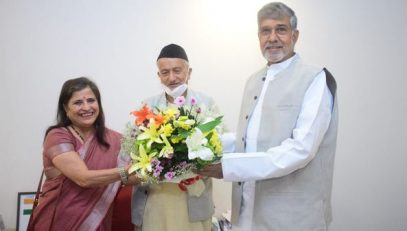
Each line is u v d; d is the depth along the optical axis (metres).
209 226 1.64
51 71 2.15
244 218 1.40
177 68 1.67
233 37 2.27
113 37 2.19
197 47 2.25
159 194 1.50
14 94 2.12
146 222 1.52
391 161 2.35
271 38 1.28
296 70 1.29
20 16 2.11
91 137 1.51
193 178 1.35
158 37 2.22
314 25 2.28
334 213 2.36
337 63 2.30
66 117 1.51
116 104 2.21
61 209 1.41
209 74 2.27
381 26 2.30
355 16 2.29
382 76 2.31
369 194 2.36
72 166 1.36
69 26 2.15
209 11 2.25
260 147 1.29
